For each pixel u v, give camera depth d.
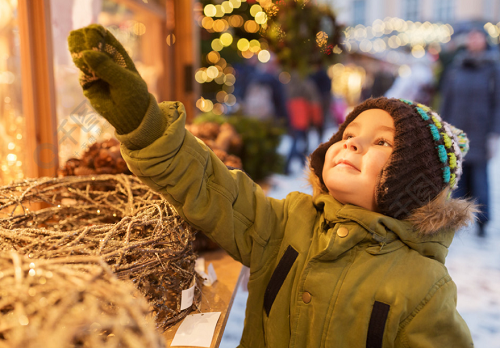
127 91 0.58
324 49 1.37
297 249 0.77
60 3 1.12
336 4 1.41
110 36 0.61
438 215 0.71
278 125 2.30
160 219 0.65
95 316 0.34
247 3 1.94
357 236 0.72
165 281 0.65
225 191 0.74
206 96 2.80
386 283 0.68
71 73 1.17
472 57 2.47
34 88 1.05
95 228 0.62
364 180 0.72
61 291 0.37
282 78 4.07
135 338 0.34
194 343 0.64
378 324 0.65
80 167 1.00
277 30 1.33
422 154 0.70
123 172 1.00
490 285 1.83
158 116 0.63
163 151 0.63
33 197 0.84
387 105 0.75
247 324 0.79
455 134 0.81
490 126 2.40
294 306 0.73
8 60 1.04
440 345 0.64
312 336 0.68
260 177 2.02
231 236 0.75
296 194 0.89
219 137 1.52
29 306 0.36
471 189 2.48
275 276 0.76
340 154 0.76
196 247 1.00
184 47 1.94
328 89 4.22
